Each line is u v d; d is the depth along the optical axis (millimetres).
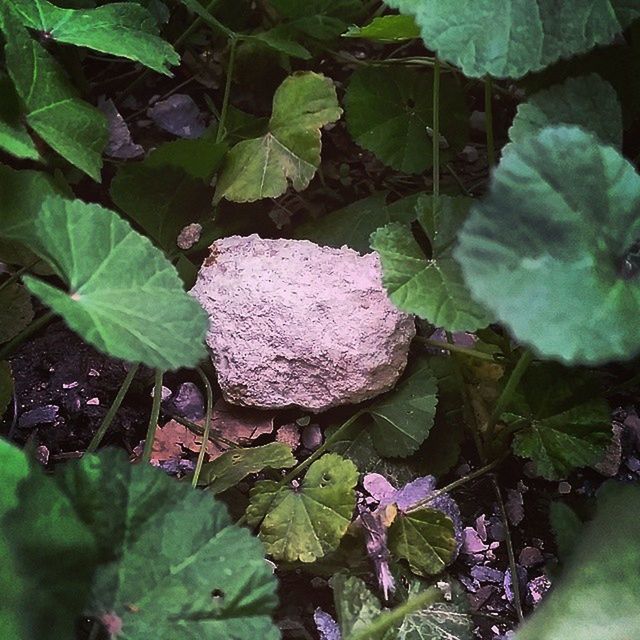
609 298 283
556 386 410
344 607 343
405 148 479
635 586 294
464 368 449
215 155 453
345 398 432
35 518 301
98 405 452
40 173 397
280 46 469
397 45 557
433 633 376
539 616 292
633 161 479
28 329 403
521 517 436
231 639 309
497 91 535
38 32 405
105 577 308
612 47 420
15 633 286
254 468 396
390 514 395
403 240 384
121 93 538
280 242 453
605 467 447
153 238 466
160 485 322
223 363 437
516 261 282
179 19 537
